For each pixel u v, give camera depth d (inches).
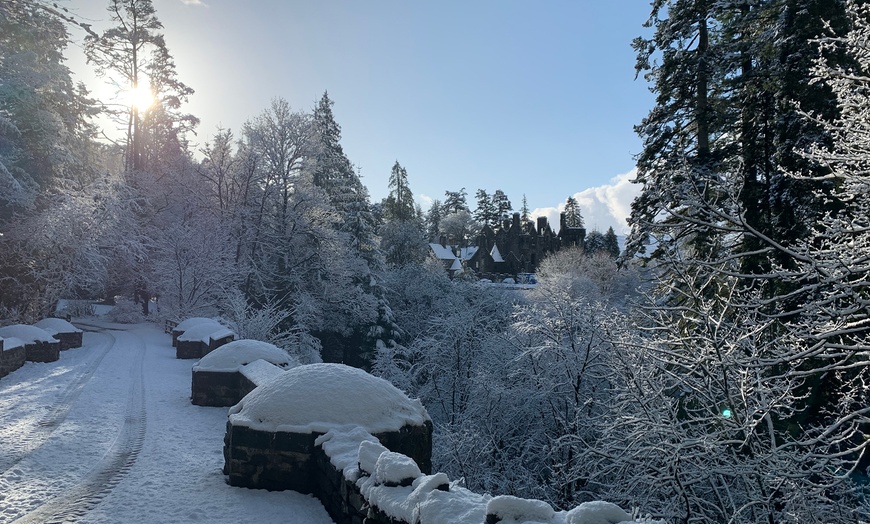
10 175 1027.9
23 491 291.7
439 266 2068.2
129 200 1362.0
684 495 337.7
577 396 649.6
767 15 528.7
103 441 395.2
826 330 295.7
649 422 343.0
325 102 2065.7
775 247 308.7
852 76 285.9
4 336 741.3
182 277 1330.0
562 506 614.2
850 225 283.3
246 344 550.9
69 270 1274.6
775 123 487.8
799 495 306.7
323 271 1534.2
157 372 715.4
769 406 314.7
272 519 264.7
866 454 422.0
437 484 196.9
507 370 804.6
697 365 354.3
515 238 3725.4
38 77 1160.2
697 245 494.0
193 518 262.5
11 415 460.4
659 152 650.8
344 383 324.5
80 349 906.7
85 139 1549.0
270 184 1481.3
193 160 1723.7
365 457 240.7
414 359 1234.6
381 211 2317.9
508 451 774.5
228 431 322.7
